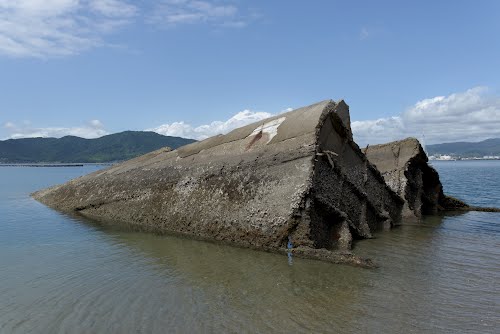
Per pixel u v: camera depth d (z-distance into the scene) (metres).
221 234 12.04
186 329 6.32
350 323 6.52
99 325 6.48
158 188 15.24
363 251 11.12
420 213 18.03
